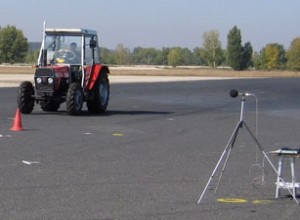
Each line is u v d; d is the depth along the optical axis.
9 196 7.91
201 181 9.18
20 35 139.62
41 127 16.11
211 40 146.12
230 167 10.45
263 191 8.51
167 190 8.48
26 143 12.94
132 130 15.98
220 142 13.96
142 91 36.97
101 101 20.80
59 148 12.32
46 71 19.72
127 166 10.41
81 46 20.39
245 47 139.88
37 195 8.00
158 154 11.89
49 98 19.98
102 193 8.20
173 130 16.30
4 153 11.49
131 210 7.29
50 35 20.48
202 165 10.69
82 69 20.27
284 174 9.82
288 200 7.96
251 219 6.98
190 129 16.66
